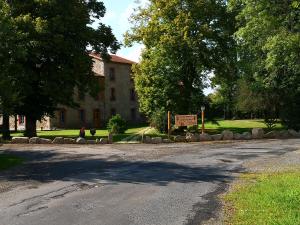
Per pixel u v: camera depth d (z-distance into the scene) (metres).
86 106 65.69
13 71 29.97
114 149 25.02
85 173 16.83
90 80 38.56
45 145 27.89
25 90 34.50
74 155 22.45
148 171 17.12
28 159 21.30
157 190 13.51
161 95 42.38
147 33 42.03
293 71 34.28
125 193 13.07
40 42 34.25
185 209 11.05
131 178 15.63
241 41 38.12
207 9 40.62
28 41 33.44
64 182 14.98
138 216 10.39
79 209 11.09
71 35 37.75
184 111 42.59
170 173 16.62
